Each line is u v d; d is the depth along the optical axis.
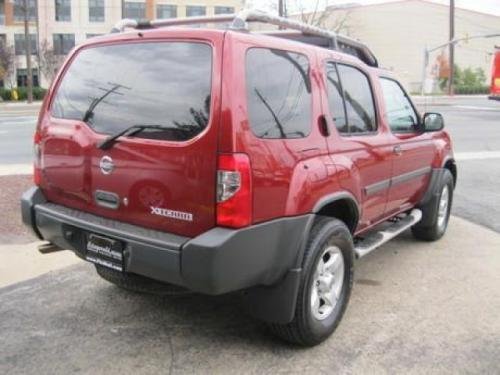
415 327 4.23
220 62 3.23
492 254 6.02
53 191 4.11
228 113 3.18
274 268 3.48
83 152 3.78
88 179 3.79
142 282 3.89
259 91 3.38
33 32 60.94
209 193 3.22
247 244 3.25
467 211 7.93
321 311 3.95
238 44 3.31
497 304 4.68
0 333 4.08
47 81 57.53
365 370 3.62
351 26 65.00
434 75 59.41
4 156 13.16
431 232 6.31
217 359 3.74
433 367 3.67
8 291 4.84
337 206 4.26
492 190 9.43
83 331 4.12
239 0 64.94
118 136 3.54
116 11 62.41
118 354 3.80
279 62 3.59
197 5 64.06
